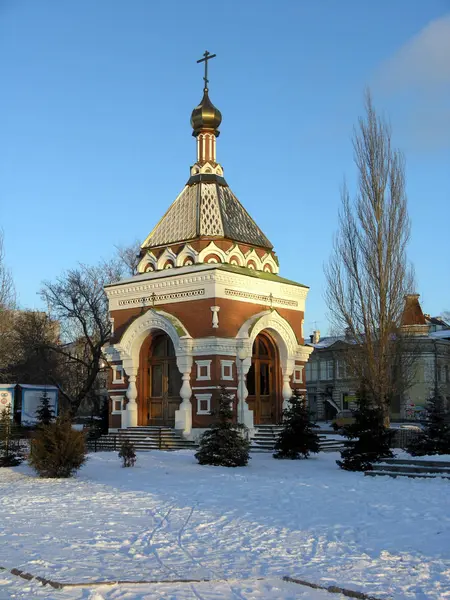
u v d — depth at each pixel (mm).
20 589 9141
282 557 10766
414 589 8930
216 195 36344
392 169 34875
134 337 34188
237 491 18188
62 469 21875
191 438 31500
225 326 32031
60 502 16719
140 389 34562
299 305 36656
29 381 52469
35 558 10758
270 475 22000
